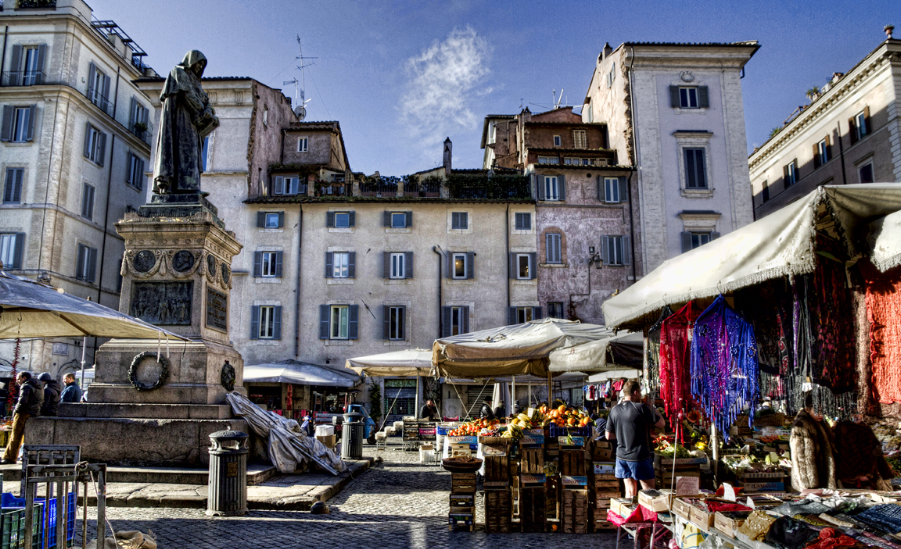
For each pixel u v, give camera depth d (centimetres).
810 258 426
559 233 3312
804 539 374
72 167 3144
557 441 822
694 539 475
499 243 3309
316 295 3241
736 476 728
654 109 3381
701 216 3284
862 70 3045
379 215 3325
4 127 3061
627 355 996
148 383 1029
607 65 3722
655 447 784
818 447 577
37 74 3134
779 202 3916
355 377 2878
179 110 1202
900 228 399
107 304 3434
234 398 1066
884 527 378
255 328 3191
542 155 3553
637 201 3312
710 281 529
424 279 3269
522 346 1021
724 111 3394
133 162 3750
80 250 3203
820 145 3484
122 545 528
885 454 784
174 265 1086
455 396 3164
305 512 835
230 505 792
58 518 452
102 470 472
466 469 771
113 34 3634
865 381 454
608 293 3247
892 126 2886
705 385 557
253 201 3266
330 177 3566
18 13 3167
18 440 1033
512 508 803
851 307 467
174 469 941
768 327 564
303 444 1118
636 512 582
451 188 3441
